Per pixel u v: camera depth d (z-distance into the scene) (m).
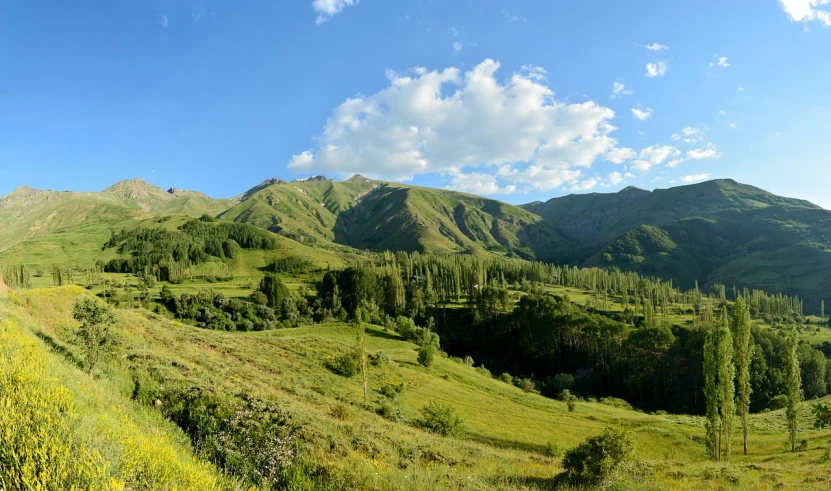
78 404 10.41
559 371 127.94
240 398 19.72
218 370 34.34
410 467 18.14
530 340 134.12
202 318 118.75
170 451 9.92
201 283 195.12
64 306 34.59
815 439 47.62
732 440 53.84
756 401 98.88
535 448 45.62
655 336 110.69
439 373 78.19
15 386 10.02
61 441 7.89
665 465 29.17
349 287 159.62
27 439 7.64
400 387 58.69
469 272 196.88
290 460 14.77
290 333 93.50
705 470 27.23
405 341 102.69
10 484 6.82
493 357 137.62
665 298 175.75
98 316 18.95
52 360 14.59
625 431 23.06
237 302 133.62
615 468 22.58
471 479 18.25
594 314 134.88
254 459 14.25
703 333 107.62
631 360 112.12
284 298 150.62
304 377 47.81
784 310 178.50
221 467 13.15
